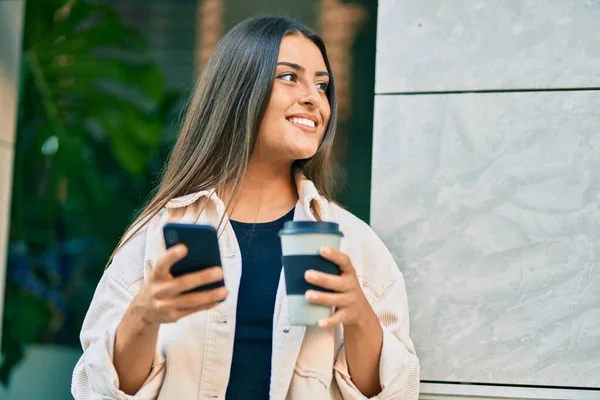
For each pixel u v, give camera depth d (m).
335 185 4.70
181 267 2.00
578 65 2.82
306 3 5.42
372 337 2.28
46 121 5.36
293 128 2.51
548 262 2.79
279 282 2.41
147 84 5.43
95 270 5.66
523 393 2.77
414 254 2.86
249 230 2.52
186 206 2.57
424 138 2.89
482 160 2.85
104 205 5.61
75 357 5.41
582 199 2.78
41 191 5.46
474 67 2.88
